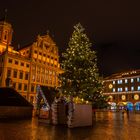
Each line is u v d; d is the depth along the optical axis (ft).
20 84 196.13
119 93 279.90
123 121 89.81
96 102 98.37
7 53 186.60
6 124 61.52
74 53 99.45
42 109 70.23
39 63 216.13
